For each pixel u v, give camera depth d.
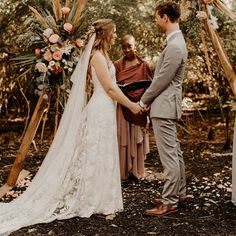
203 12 4.35
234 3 5.93
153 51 6.58
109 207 4.06
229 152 6.68
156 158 6.47
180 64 3.85
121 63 5.36
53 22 4.45
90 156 4.05
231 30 6.13
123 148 5.15
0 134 7.91
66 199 4.05
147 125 5.29
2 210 4.00
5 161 6.29
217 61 6.57
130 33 6.45
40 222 3.83
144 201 4.45
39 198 4.10
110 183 4.07
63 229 3.69
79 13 4.45
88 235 3.57
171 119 3.92
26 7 6.27
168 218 3.93
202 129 8.32
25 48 6.20
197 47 6.39
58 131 4.27
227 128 6.79
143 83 5.09
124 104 4.12
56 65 4.35
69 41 4.41
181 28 5.55
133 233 3.60
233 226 3.73
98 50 4.20
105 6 6.22
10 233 3.62
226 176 5.38
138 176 5.30
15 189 4.86
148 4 6.40
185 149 6.96
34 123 4.61
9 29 6.46
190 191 4.77
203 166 5.90
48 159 4.28
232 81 4.46
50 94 4.57
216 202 4.38
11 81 7.10
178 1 4.91
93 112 4.11
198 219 3.90
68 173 4.08
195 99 8.38
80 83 4.16
